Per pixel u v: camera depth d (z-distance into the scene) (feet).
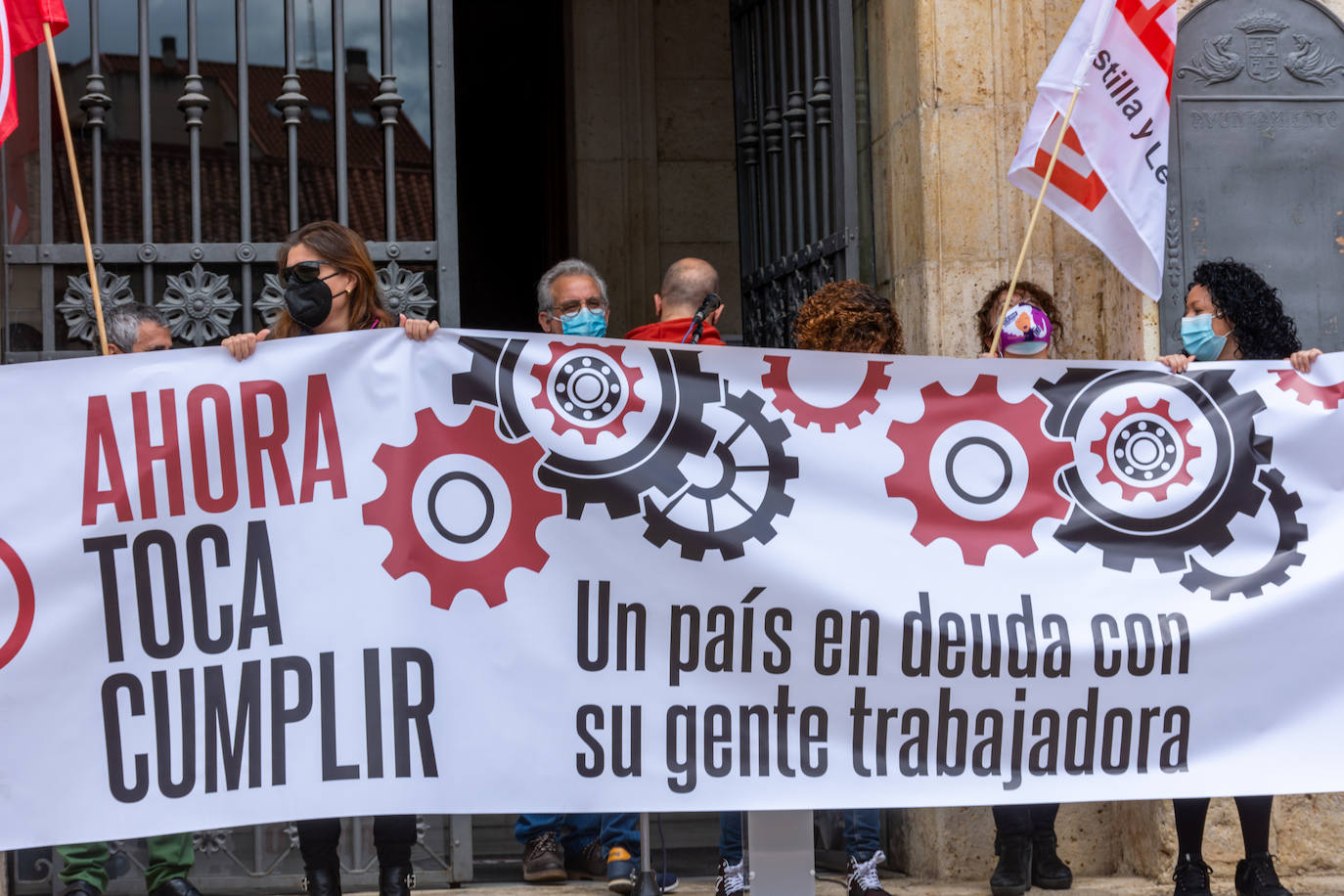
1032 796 15.67
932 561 15.79
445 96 20.57
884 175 22.21
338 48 20.35
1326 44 21.24
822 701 15.42
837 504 15.72
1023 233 21.01
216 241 20.15
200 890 19.39
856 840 18.44
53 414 14.90
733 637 15.37
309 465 15.12
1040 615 15.87
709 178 33.37
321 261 15.81
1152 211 18.30
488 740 14.92
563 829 21.02
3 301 19.62
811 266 22.82
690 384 15.62
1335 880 20.04
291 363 15.20
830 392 15.85
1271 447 16.58
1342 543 16.56
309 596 14.96
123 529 14.87
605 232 33.06
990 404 16.11
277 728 14.79
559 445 15.35
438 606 15.06
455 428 15.29
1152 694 15.98
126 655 14.74
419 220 20.61
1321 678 16.28
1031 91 21.02
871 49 22.57
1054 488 16.15
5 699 14.53
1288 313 21.01
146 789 14.61
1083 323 21.22
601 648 15.19
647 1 33.09
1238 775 15.99
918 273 21.08
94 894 18.20
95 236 19.85
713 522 15.46
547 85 36.17
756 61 24.64
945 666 15.65
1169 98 18.70
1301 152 21.12
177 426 15.05
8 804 14.44
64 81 19.97
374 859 19.79
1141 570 16.17
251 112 20.31
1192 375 16.57
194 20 20.04
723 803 15.15
